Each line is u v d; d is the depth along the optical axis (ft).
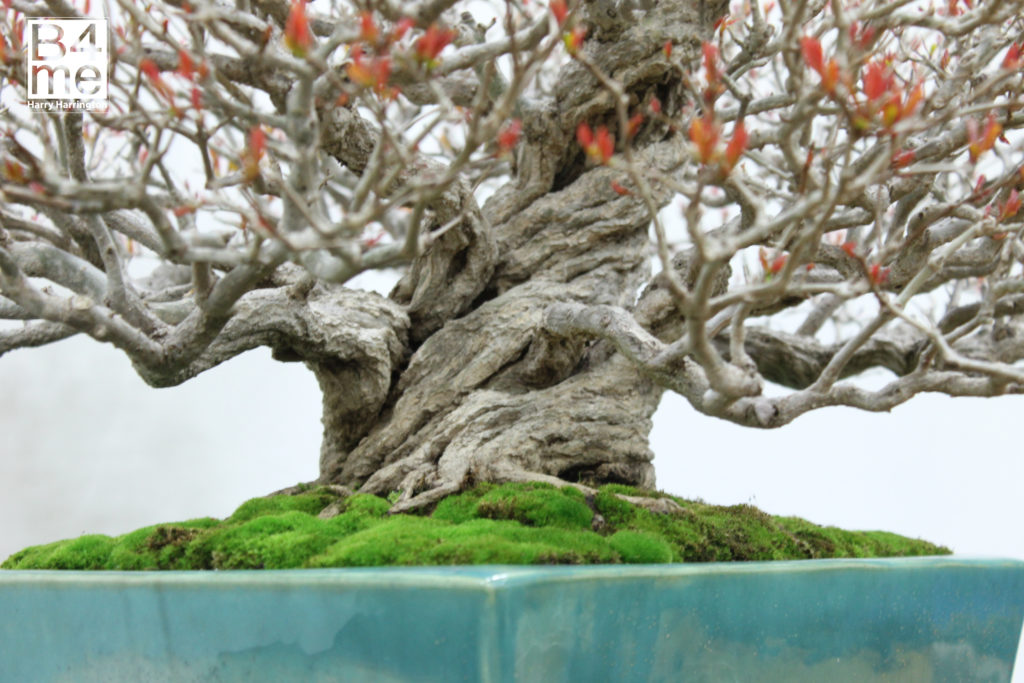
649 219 10.82
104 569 8.38
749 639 7.18
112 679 7.47
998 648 9.34
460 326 10.71
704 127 4.83
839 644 7.82
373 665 6.11
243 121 6.97
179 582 7.11
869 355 13.78
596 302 10.65
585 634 6.11
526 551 6.94
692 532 8.44
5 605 8.29
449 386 10.44
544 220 10.93
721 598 7.00
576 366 10.90
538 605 5.80
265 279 10.64
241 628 6.77
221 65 7.87
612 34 9.86
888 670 8.20
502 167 13.07
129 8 5.65
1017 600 9.57
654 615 6.57
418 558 6.98
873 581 8.13
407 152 5.53
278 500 9.50
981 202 9.84
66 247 9.28
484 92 5.27
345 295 10.68
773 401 6.89
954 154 8.99
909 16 7.22
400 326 10.81
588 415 10.16
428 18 6.80
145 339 7.75
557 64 12.57
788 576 7.48
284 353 10.16
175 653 7.11
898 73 9.59
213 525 9.02
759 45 9.11
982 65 8.84
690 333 5.79
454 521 8.41
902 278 10.14
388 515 8.71
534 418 10.02
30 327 9.77
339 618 6.29
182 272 12.19
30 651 8.08
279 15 7.76
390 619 6.03
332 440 11.39
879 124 6.44
